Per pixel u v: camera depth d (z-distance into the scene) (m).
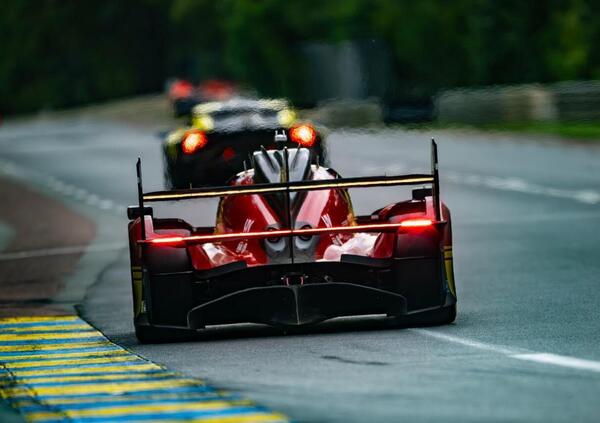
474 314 43.16
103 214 98.19
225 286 40.78
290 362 33.84
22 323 48.56
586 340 35.62
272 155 42.47
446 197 94.94
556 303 45.12
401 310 39.41
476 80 192.38
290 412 26.52
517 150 136.62
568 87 163.50
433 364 32.12
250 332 41.66
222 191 39.47
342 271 41.31
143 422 26.39
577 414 25.00
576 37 183.25
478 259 62.28
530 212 82.94
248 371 32.69
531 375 29.73
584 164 116.94
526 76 187.38
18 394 30.97
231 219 41.75
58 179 137.38
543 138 151.38
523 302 45.97
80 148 190.00
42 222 95.00
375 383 29.52
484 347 35.03
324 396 28.16
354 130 174.88
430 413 25.70
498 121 172.88
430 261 40.03
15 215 101.88
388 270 40.59
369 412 26.06
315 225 40.47
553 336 36.81
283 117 86.75
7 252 77.38
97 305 53.09
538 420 24.59
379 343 36.69
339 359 33.91
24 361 37.97
